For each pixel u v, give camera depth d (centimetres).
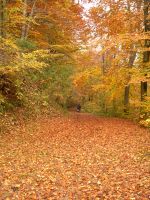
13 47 1864
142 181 1023
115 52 1973
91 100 3978
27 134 1744
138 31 2005
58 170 1166
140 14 1997
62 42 3275
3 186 997
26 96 2270
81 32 3111
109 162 1261
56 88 2881
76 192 954
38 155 1370
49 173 1130
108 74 2238
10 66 1755
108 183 1020
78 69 3284
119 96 2944
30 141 1606
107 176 1089
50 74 2747
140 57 2406
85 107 4047
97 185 1005
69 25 3184
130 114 2711
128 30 2048
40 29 3183
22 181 1045
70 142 1622
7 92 2044
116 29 2084
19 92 2098
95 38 2522
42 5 3134
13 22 2362
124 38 1789
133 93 3025
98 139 1691
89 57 3097
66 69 3031
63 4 3123
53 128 1962
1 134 1667
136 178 1055
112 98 2845
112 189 967
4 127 1766
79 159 1311
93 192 950
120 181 1034
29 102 2280
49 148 1493
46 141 1627
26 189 980
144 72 1845
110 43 1823
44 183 1030
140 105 1891
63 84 2986
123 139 1675
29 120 2073
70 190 969
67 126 2069
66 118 2494
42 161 1281
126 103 2803
